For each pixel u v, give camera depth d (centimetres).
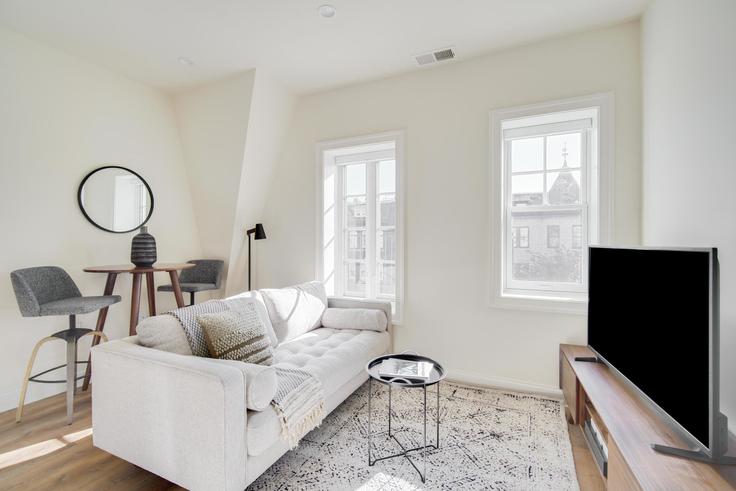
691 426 116
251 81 304
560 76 254
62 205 273
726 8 135
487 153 277
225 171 344
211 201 364
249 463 146
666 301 133
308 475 169
